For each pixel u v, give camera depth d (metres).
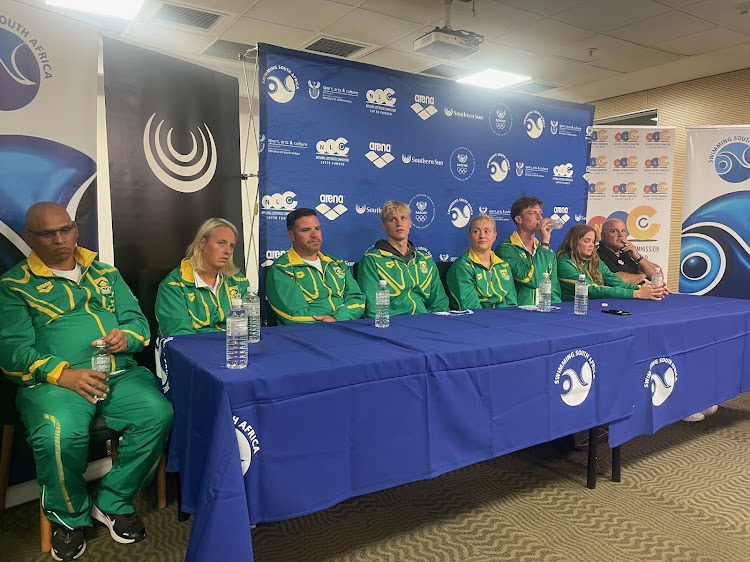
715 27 4.95
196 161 2.68
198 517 1.26
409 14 4.75
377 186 3.06
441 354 1.66
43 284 1.92
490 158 3.49
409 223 2.92
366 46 5.62
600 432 2.71
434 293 3.02
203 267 2.27
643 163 4.31
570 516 2.02
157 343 2.07
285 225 2.78
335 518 2.02
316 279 2.64
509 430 1.83
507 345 1.80
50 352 1.90
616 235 3.81
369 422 1.53
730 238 4.30
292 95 2.74
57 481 1.68
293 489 1.40
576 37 5.23
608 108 7.75
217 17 4.84
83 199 2.24
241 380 1.31
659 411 2.35
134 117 2.38
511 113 3.54
